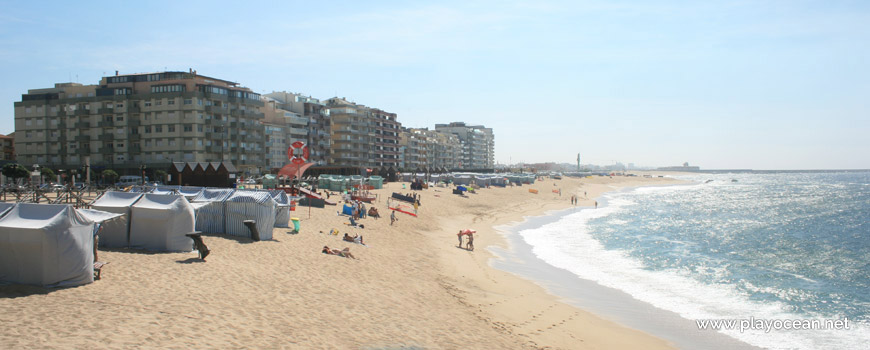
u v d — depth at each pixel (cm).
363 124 16912
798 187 19538
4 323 1404
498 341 1886
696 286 3241
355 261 2919
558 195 12794
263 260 2614
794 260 4247
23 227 1788
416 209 6116
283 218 3756
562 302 2700
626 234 5728
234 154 11131
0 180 7131
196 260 2427
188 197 3566
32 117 10962
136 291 1836
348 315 1902
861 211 9000
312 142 14562
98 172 10250
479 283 2942
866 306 2839
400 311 2077
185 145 10238
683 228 6394
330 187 8056
